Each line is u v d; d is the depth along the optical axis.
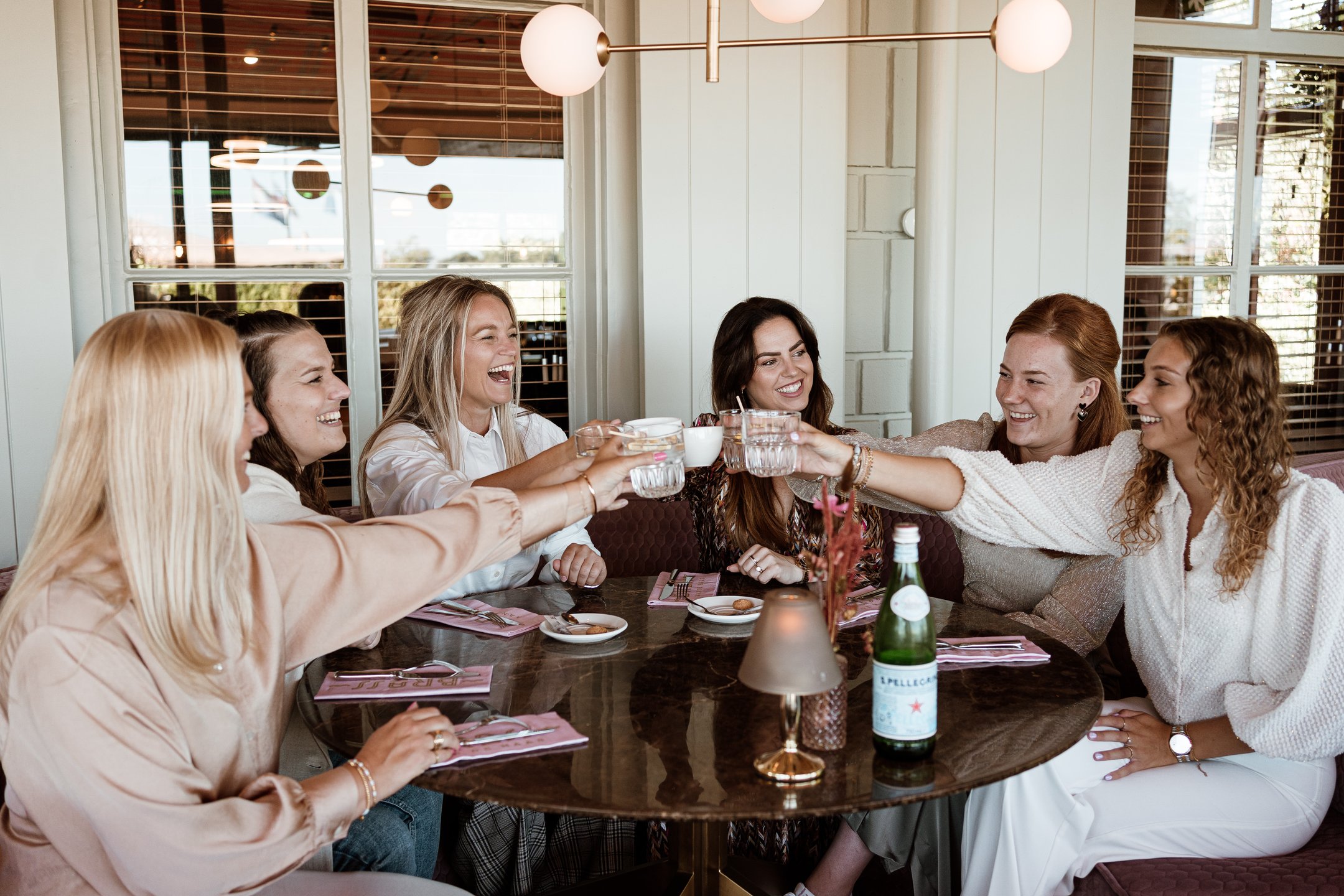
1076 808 1.61
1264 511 1.62
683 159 2.91
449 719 1.41
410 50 2.85
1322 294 3.73
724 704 1.46
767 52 2.95
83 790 1.09
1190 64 3.48
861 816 1.77
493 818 1.98
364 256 2.85
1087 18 3.22
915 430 3.20
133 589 1.12
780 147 2.99
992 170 3.19
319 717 1.43
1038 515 1.88
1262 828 1.64
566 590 2.10
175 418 1.14
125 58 2.62
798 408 2.42
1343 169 3.70
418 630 1.83
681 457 1.74
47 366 2.45
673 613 1.92
